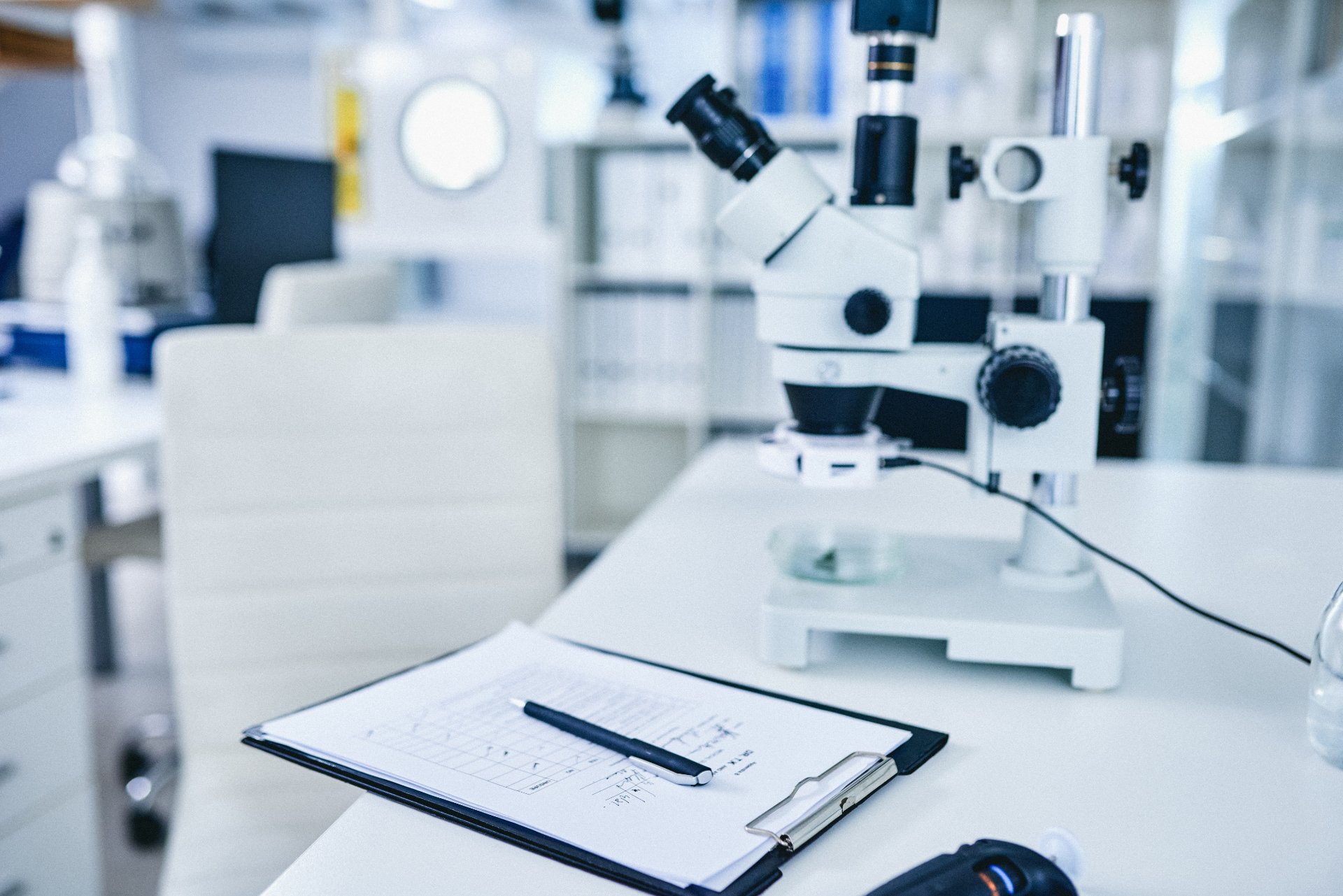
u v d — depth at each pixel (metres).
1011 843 0.47
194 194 6.80
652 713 0.63
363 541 1.15
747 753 0.58
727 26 2.97
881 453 0.72
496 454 1.17
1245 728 0.65
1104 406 0.73
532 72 3.10
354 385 1.14
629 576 0.92
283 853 1.01
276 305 1.81
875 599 0.74
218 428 1.09
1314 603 0.87
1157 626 0.82
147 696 2.43
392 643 1.16
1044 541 0.76
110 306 1.89
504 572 1.18
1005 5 2.88
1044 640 0.69
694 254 3.14
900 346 0.69
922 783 0.58
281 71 6.57
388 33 3.42
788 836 0.50
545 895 0.47
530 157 3.15
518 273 4.34
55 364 2.09
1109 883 0.49
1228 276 2.82
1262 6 2.59
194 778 1.09
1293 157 2.44
